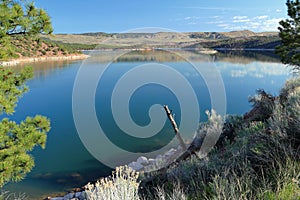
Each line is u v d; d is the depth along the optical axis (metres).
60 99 16.80
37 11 4.17
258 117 5.80
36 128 4.32
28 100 16.97
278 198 2.10
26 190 6.41
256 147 3.08
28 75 4.52
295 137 3.02
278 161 2.63
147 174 4.45
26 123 4.27
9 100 4.10
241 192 2.23
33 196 6.09
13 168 3.87
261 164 2.81
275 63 32.69
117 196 2.57
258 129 4.09
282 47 11.01
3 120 4.25
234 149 3.67
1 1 4.04
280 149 2.85
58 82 24.12
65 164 7.74
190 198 2.71
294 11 10.37
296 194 2.08
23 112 13.93
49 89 20.75
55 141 9.51
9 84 4.19
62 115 13.09
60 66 40.97
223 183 2.46
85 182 6.66
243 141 3.72
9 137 4.08
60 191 6.34
